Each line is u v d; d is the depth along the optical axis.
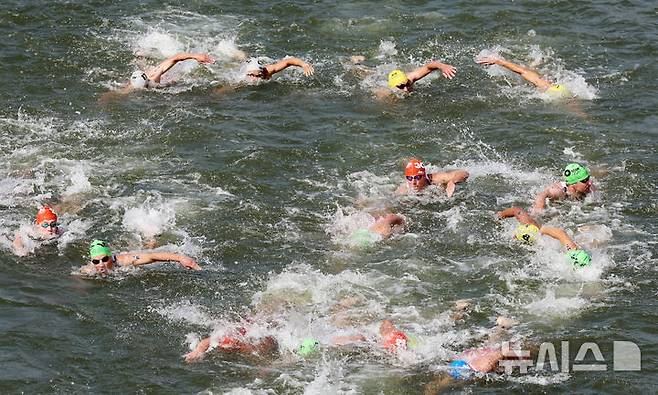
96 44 46.94
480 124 40.56
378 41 48.00
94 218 33.94
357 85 43.91
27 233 32.81
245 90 43.44
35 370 26.31
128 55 46.19
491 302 29.34
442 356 26.86
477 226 33.44
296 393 25.47
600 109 41.62
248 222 33.78
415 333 27.81
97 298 29.59
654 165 37.22
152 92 43.03
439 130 40.16
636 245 32.09
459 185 36.06
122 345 27.48
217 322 28.50
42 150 38.28
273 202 35.03
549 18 50.19
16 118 40.53
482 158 38.00
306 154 38.19
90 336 27.84
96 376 26.20
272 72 44.00
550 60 45.88
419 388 25.66
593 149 38.47
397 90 43.03
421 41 48.00
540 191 35.72
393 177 36.78
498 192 35.66
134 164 37.44
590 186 35.19
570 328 28.08
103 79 44.06
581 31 48.75
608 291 29.78
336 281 30.34
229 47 46.72
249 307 29.17
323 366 26.50
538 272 30.80
